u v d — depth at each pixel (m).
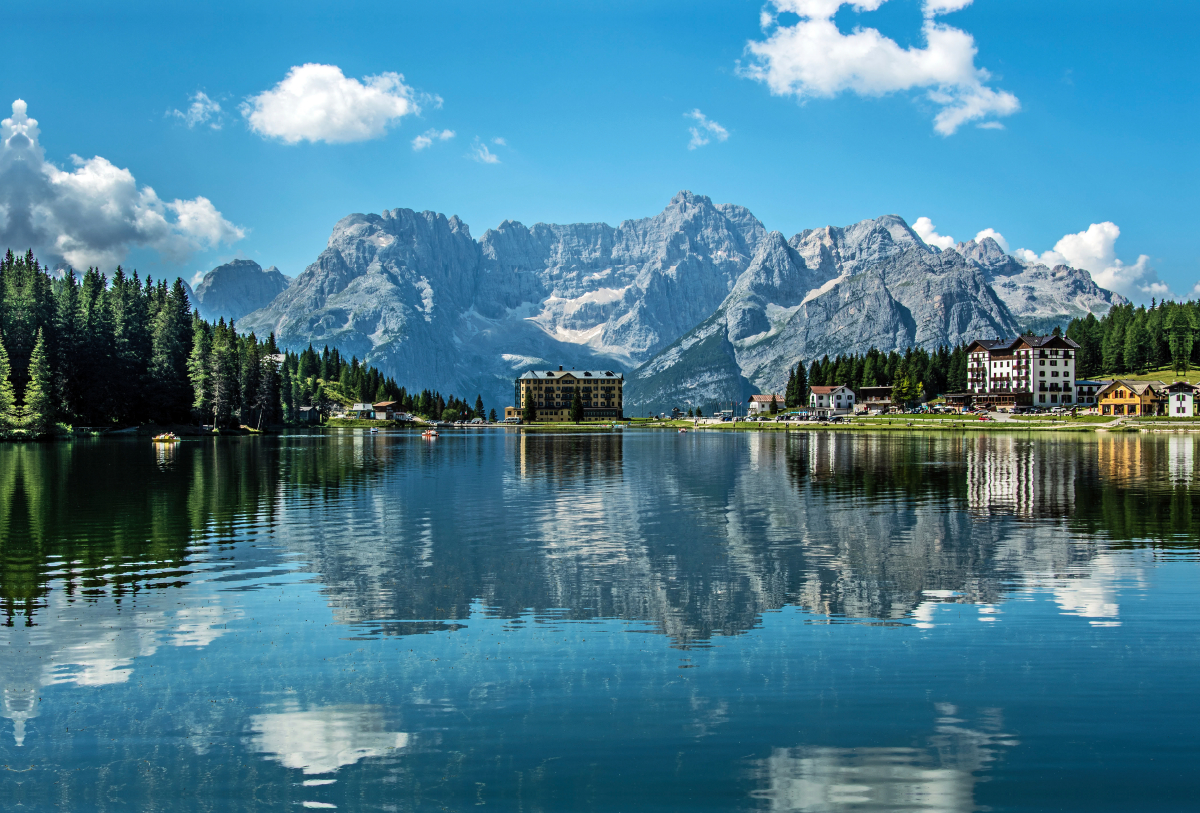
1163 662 26.19
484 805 17.86
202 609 32.81
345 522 56.66
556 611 32.66
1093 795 18.22
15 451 140.62
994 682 24.59
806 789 18.45
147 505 65.31
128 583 37.34
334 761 19.89
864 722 21.88
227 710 22.78
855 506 65.25
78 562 42.09
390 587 36.66
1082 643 28.17
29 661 26.61
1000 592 35.47
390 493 75.19
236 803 18.11
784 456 131.00
